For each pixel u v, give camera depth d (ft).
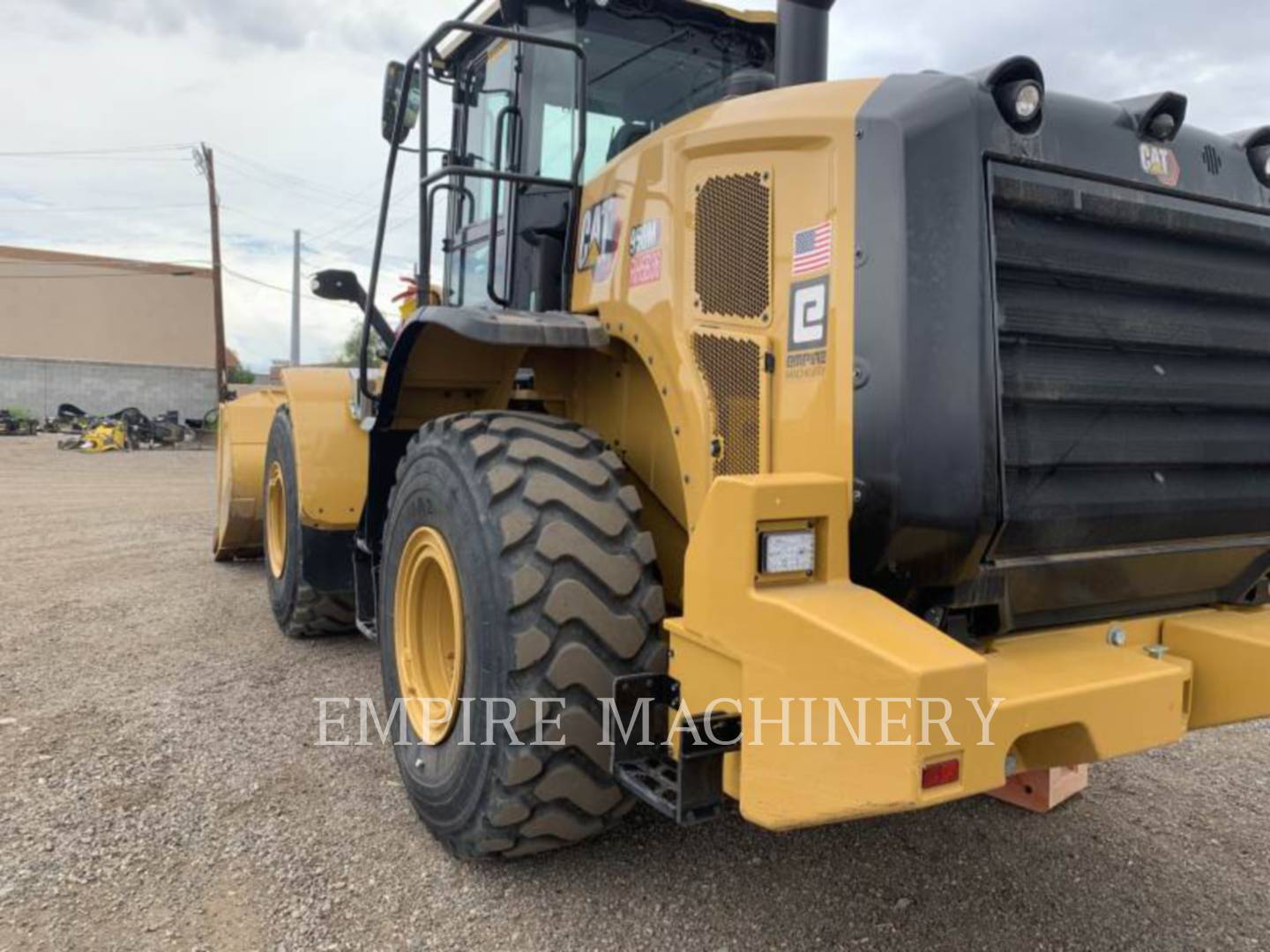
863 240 6.95
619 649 7.98
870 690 5.77
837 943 7.91
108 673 14.74
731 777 6.95
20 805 10.05
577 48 10.03
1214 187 8.17
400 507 10.21
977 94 6.98
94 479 51.65
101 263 142.92
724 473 7.85
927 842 9.74
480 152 12.67
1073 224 7.42
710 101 12.41
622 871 8.93
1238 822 10.37
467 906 8.30
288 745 11.89
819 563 6.84
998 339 6.97
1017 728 6.21
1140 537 7.97
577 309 9.89
